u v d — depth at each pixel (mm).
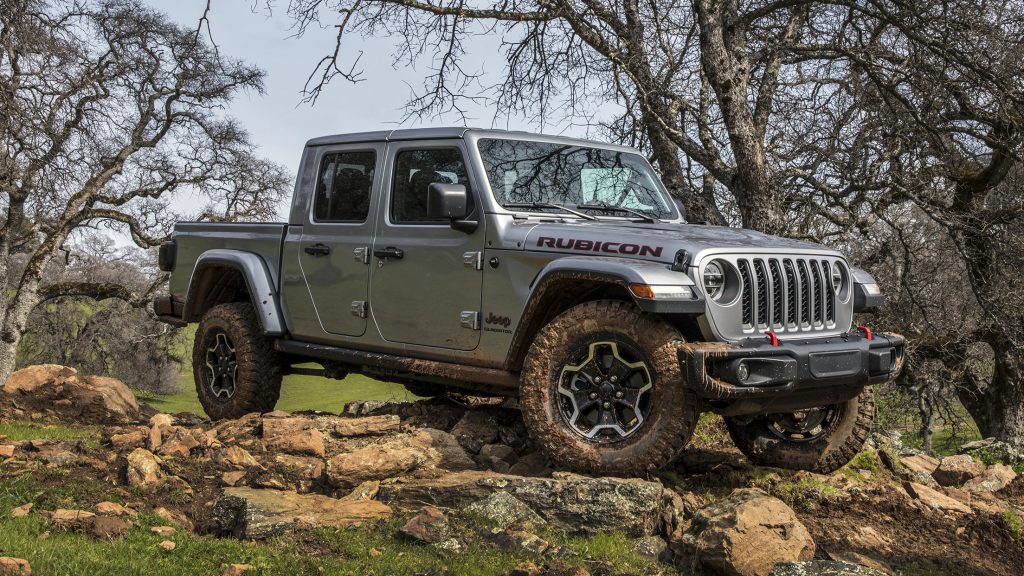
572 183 5879
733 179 9391
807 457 5621
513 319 5234
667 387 4562
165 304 7789
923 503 5473
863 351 4941
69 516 4258
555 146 5953
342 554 4078
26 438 6203
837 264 5309
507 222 5371
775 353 4578
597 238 4969
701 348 4461
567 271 4840
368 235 6082
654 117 9078
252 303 6949
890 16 8992
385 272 5938
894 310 12883
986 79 9141
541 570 3850
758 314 4848
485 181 5465
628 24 9938
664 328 4641
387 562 3949
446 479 4824
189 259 7578
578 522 4402
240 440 5734
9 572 3502
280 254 6730
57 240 28266
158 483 4895
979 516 5383
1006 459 7785
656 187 6363
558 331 4918
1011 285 13172
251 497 4453
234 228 7180
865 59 9836
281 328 6668
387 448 5133
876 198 11039
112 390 8055
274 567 3855
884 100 10000
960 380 17734
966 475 6438
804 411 5707
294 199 6703
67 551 3857
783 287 4922
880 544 4773
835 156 10617
